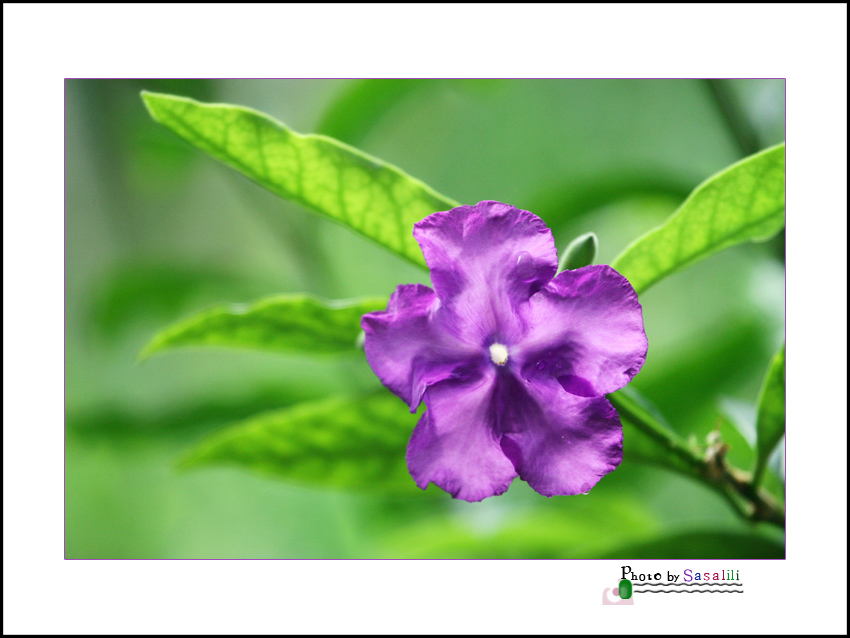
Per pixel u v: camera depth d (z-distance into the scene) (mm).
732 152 424
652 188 415
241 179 513
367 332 267
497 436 271
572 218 421
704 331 449
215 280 502
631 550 328
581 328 269
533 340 270
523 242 268
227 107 292
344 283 543
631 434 307
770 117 385
